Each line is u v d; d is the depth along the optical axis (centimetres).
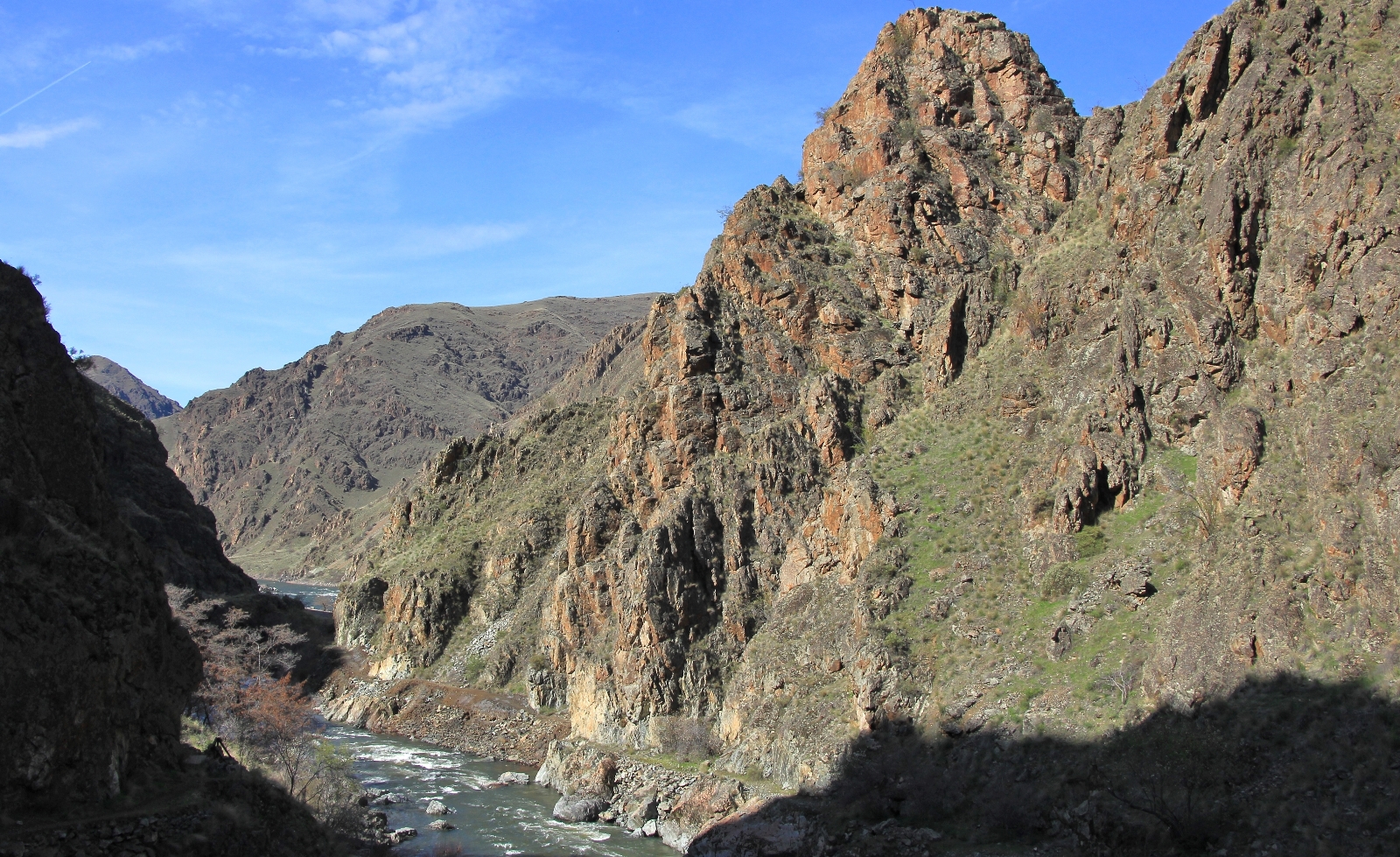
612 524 8988
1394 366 4994
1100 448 6350
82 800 3578
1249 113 6500
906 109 10144
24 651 3462
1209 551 5288
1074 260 7631
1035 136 9650
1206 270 6369
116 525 4447
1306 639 4519
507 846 6197
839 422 8225
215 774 4350
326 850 4747
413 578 11919
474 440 15412
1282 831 3919
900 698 6062
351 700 11106
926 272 9056
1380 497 4572
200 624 9462
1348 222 5616
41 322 4284
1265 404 5591
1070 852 4450
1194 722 4622
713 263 9688
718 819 6206
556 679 9456
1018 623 5991
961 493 7050
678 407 8688
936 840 4972
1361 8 6550
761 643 7400
